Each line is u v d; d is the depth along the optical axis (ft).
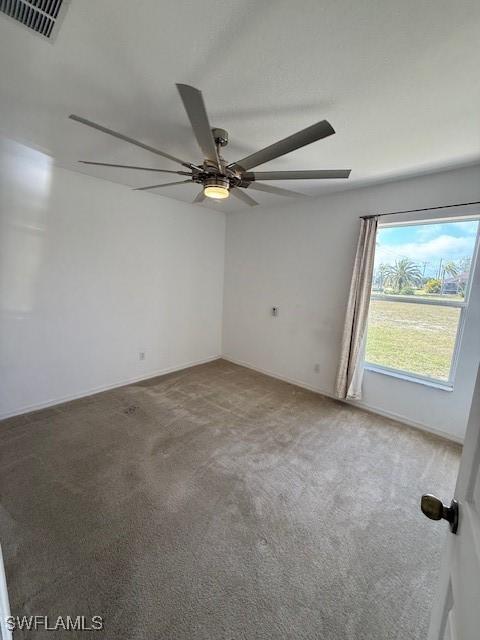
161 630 3.71
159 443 7.73
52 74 4.64
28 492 5.84
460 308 8.32
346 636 3.74
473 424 2.19
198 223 13.29
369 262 9.55
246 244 13.75
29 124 6.23
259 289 13.44
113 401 10.07
